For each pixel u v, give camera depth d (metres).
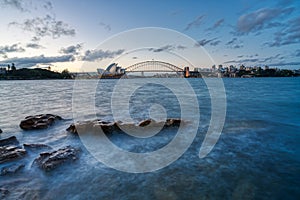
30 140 7.47
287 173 4.75
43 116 10.31
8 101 20.25
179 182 4.36
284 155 5.91
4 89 39.28
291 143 7.01
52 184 4.24
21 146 6.44
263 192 3.95
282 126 9.42
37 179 4.43
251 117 11.60
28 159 5.46
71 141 7.30
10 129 9.09
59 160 5.09
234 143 7.05
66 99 21.66
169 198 3.77
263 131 8.59
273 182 4.34
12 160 5.24
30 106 16.69
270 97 21.89
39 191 3.96
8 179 4.37
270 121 10.48
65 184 4.25
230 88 37.06
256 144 6.94
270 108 14.73
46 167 4.76
